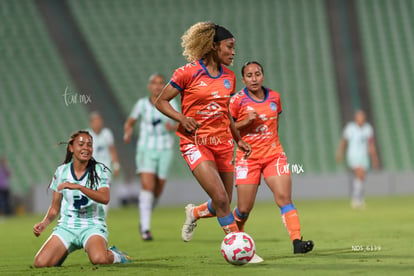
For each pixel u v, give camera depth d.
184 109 21.38
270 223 42.84
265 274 17.83
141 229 33.44
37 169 79.50
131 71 98.00
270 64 103.50
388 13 116.94
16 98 89.25
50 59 96.88
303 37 109.00
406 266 18.92
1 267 22.42
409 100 101.38
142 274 18.50
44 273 19.25
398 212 51.28
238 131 23.58
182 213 58.53
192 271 18.98
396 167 91.94
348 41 111.44
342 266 19.16
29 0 107.25
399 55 109.12
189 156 21.16
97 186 21.52
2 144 82.19
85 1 110.81
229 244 19.94
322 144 91.62
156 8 110.69
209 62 21.17
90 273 18.89
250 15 111.88
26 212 68.94
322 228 37.28
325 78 102.44
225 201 20.73
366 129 60.81
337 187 83.81
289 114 95.81
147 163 34.78
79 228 21.34
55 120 86.81
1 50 97.12
